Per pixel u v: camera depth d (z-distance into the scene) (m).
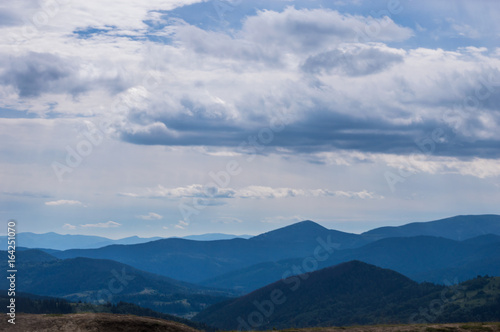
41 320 69.44
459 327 83.44
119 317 72.62
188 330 73.44
